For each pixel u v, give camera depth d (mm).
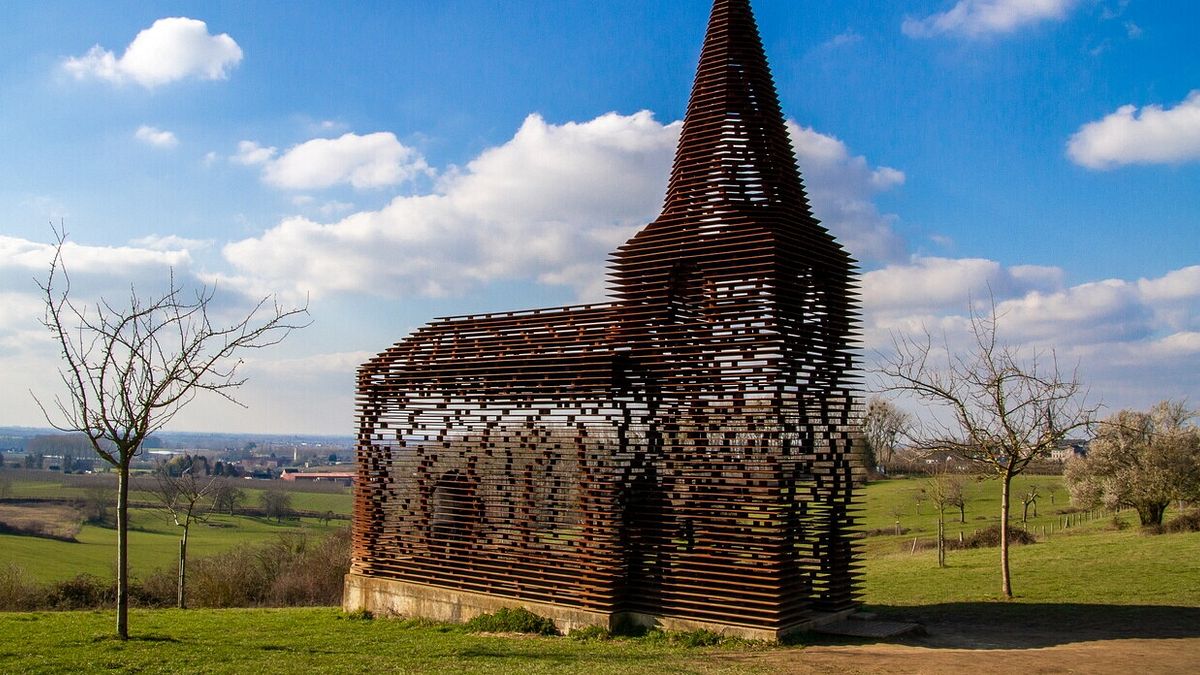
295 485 83062
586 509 16750
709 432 15711
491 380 18547
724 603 15328
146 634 16703
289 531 50281
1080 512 55812
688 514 15914
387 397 20703
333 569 39156
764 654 13758
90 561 43812
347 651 15180
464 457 19000
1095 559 25875
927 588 22750
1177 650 13797
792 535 15367
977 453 21438
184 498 33188
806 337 16031
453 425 19250
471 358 18922
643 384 16469
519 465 17969
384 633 17359
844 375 17125
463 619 18328
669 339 16219
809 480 15977
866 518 55000
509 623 17047
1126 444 44875
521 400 18078
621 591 16406
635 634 16078
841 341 17062
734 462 15477
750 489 15242
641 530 16484
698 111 17641
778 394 14984
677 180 17703
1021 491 64875
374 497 20703
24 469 88375
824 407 16438
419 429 19984
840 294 17234
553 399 17562
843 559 16562
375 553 20484
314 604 37094
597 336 17219
